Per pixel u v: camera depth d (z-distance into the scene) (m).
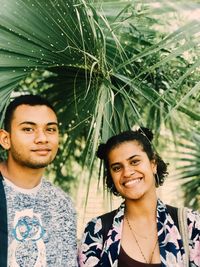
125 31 3.12
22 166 2.30
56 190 2.37
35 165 2.29
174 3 2.92
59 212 2.32
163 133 3.48
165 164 2.65
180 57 3.16
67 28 2.83
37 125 2.32
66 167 3.77
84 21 2.86
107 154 2.54
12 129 2.33
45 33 2.81
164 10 2.97
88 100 3.19
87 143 3.34
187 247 2.38
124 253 2.42
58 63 2.93
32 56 2.83
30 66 2.84
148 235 2.47
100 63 2.96
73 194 3.91
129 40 3.14
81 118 3.27
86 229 2.50
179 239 2.39
